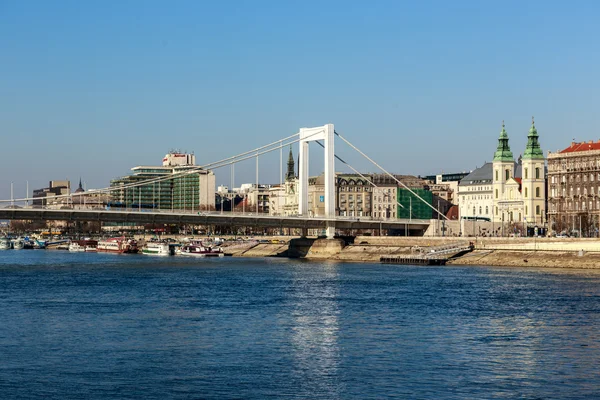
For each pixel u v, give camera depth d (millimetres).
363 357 113062
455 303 162000
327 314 149000
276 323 139250
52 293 182375
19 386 99000
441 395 95562
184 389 97812
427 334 128875
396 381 101062
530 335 127625
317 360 111562
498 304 160000
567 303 160750
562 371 105625
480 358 112312
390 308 156125
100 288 193250
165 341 123750
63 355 114188
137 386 99125
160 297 174500
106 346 120000
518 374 104125
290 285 199750
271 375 103875
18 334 128875
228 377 102938
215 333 130000
